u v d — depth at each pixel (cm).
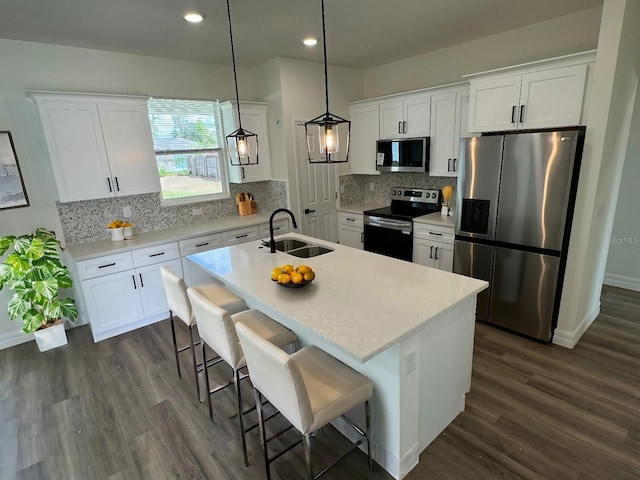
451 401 216
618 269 412
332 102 468
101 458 206
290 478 188
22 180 328
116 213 384
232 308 254
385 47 387
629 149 381
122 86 367
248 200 470
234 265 263
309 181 464
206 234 391
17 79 315
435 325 188
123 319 352
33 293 307
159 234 389
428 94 397
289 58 415
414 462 190
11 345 340
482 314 338
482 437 208
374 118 458
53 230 349
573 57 265
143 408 246
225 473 193
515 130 312
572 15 309
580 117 271
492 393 244
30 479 195
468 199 326
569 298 288
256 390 173
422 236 398
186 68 405
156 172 377
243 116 427
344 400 161
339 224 506
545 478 181
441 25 325
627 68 264
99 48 344
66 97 317
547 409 227
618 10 234
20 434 227
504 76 307
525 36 338
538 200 281
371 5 275
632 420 216
